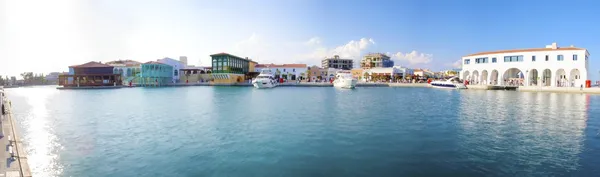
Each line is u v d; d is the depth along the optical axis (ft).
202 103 98.12
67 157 36.65
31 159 36.01
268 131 50.75
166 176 30.17
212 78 254.27
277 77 296.10
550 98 123.65
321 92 165.68
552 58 179.63
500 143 42.42
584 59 169.48
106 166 33.27
